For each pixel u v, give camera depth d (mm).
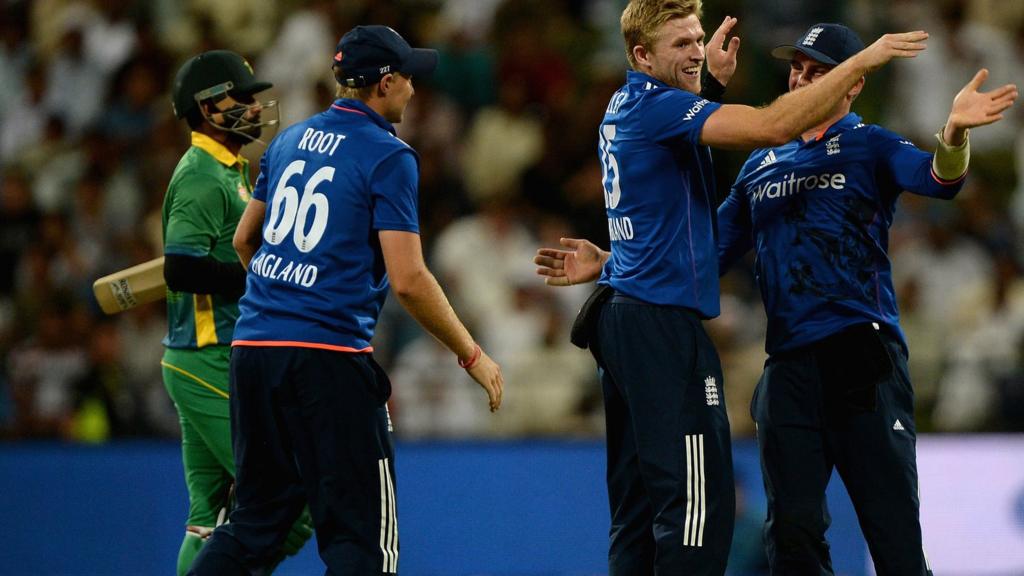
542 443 33688
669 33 18266
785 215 19078
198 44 49219
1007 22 50406
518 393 35500
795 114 16969
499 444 33656
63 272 41344
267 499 18844
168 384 21281
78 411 35406
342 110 18625
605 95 44781
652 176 18125
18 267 42344
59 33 50156
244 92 20781
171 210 20531
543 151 43969
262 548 18703
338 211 18047
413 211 18141
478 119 45656
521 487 33500
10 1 51750
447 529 33312
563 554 33344
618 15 50312
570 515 33438
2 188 45250
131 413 35469
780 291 19062
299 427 18109
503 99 45469
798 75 19422
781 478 18984
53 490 33438
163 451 33531
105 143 45375
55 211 44094
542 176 43094
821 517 18875
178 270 20000
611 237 19000
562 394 35562
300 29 46969
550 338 36531
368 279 18297
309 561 32812
